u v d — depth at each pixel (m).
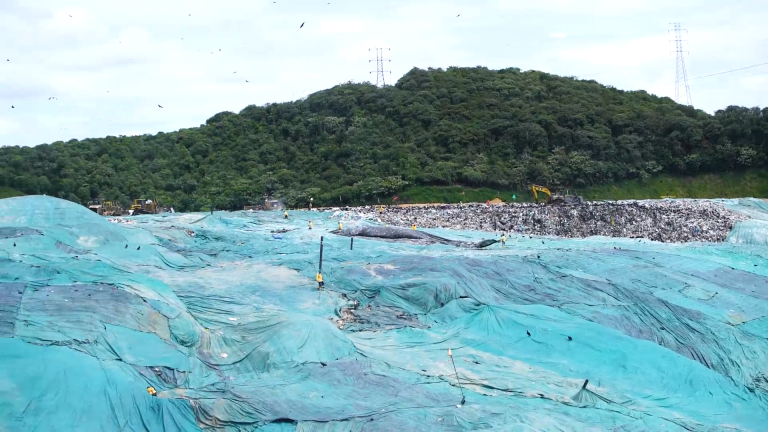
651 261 55.53
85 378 28.98
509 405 31.27
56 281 40.16
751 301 48.78
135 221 71.62
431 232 70.06
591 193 101.31
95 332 33.16
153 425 28.08
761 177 105.56
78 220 56.19
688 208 80.06
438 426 28.61
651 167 106.12
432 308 44.44
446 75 126.94
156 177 106.38
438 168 100.75
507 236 69.75
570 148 107.81
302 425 28.72
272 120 120.50
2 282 38.81
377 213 81.81
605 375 36.38
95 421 27.38
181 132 121.50
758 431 32.84
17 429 26.31
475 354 38.31
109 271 43.34
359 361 35.41
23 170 104.38
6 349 30.02
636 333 42.03
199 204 98.69
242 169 108.50
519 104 115.81
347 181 100.62
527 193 99.81
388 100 118.50
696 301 48.28
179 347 35.19
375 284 47.28
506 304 45.09
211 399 30.02
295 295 45.22
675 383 36.16
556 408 31.55
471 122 112.25
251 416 29.44
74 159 108.38
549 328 40.12
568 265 53.56
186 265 53.31
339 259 54.53
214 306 42.56
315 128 114.44
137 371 31.88
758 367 41.12
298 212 83.56
